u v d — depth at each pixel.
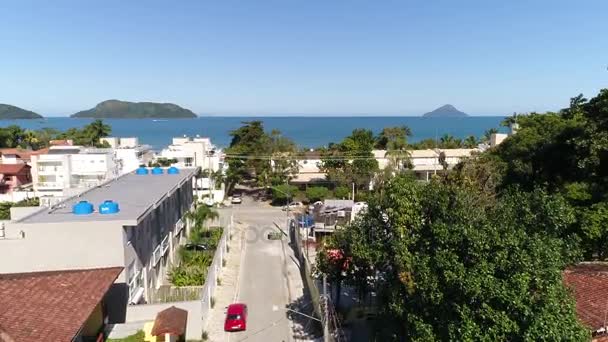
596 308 19.98
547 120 46.41
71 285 21.23
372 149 80.06
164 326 23.44
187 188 48.91
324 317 23.47
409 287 16.45
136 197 32.62
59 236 24.75
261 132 78.88
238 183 82.44
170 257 38.97
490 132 106.88
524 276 14.30
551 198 18.53
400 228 18.12
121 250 25.03
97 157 67.81
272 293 33.75
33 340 15.98
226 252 43.56
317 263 27.36
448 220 17.20
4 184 73.81
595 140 30.22
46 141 116.62
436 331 15.90
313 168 79.19
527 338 14.01
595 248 28.52
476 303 14.89
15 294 18.91
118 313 25.23
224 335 26.86
